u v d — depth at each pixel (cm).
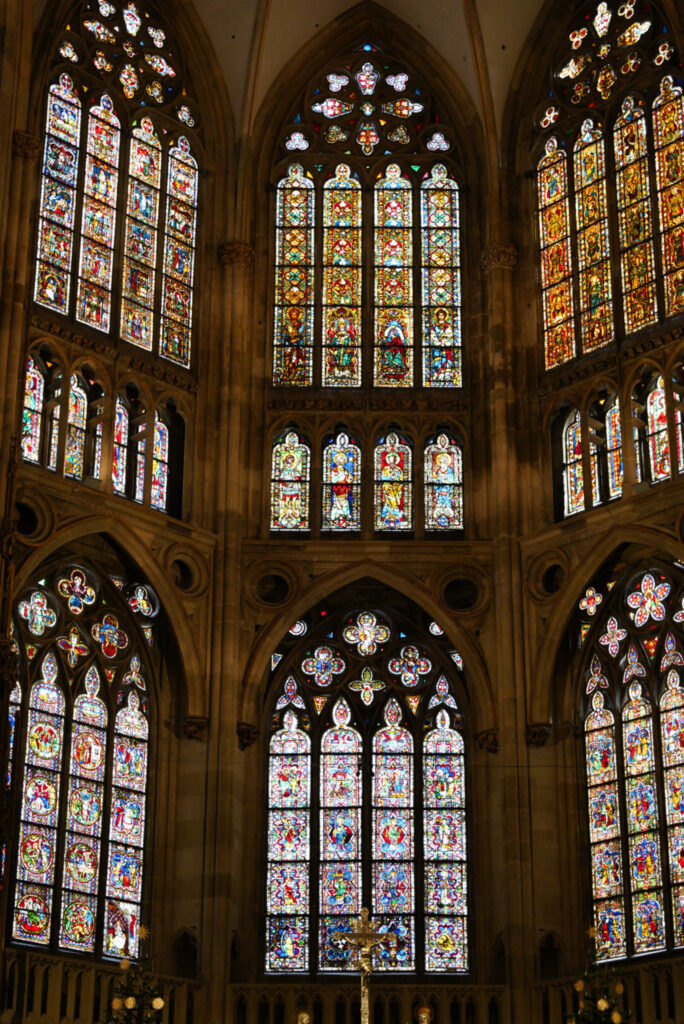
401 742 4172
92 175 4269
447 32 4569
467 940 3984
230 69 4541
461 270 4525
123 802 3950
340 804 4112
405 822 4097
